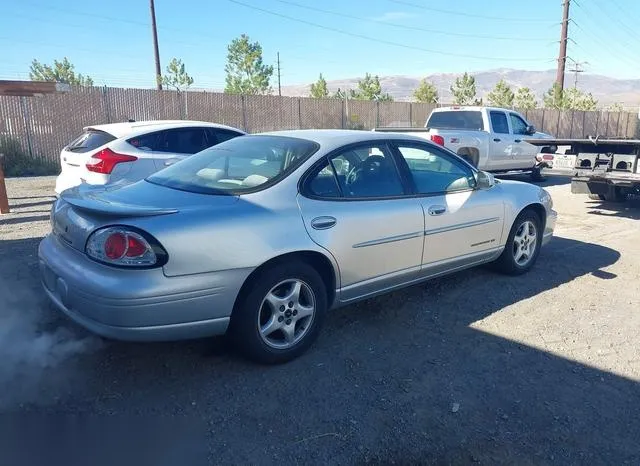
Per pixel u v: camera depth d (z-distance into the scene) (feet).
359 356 12.66
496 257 17.81
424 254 14.85
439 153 15.89
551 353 13.03
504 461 9.06
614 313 15.69
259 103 67.05
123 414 10.16
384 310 15.47
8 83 42.16
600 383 11.67
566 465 9.01
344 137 13.93
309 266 12.23
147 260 10.17
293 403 10.64
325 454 9.14
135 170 25.25
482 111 43.16
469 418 10.25
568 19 105.50
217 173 13.12
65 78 108.58
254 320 11.53
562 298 16.78
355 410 10.43
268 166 12.85
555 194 39.93
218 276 10.82
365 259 13.34
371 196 13.66
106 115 55.57
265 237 11.36
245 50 88.94
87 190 13.17
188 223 10.61
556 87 108.27
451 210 15.40
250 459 8.97
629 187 30.14
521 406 10.70
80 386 11.08
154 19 101.71
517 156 45.21
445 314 15.29
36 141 51.49
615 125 108.06
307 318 12.50
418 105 81.97
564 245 23.59
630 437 9.79
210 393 10.94
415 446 9.39
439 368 12.16
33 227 25.18
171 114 60.13
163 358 12.32
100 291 10.12
